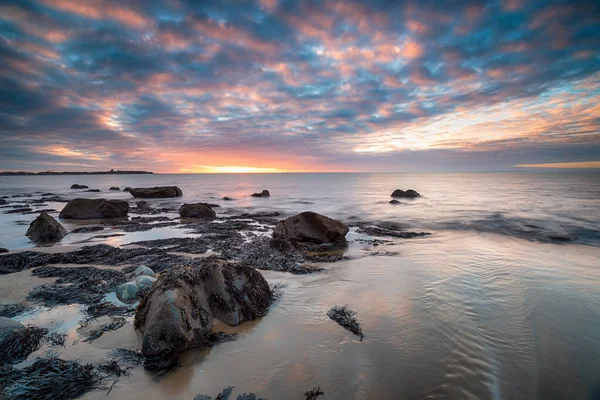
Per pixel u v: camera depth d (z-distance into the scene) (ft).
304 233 52.85
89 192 206.08
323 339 21.25
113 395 15.92
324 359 18.99
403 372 17.88
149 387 16.55
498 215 84.17
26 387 16.07
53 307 26.07
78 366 17.79
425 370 18.07
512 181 292.61
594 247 49.49
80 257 42.04
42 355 19.07
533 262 39.93
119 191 219.20
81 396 15.83
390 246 51.03
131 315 24.49
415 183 284.41
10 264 38.73
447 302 27.04
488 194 148.87
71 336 21.38
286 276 35.09
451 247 49.60
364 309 25.84
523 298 28.02
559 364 18.95
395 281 32.60
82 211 86.12
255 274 28.09
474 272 35.47
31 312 25.08
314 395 16.01
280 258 41.78
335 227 53.06
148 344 18.48
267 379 17.19
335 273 36.01
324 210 101.96
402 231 64.75
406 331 22.22
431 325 23.03
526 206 102.01
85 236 60.39
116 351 19.47
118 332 21.79
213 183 329.72
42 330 21.83
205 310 23.07
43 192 204.23
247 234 62.54
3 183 346.33
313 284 32.27
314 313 25.26
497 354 19.72
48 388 16.11
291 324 23.41
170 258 41.81
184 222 79.51
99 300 27.50
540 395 16.49
